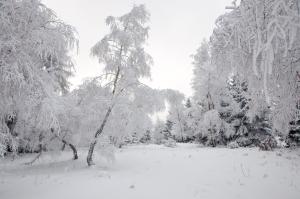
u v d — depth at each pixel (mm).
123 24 15023
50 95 8195
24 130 14961
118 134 15070
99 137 13906
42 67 8758
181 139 49000
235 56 6648
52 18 8398
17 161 18250
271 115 9125
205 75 28984
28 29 7773
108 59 14617
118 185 9711
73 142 16297
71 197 8297
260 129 27328
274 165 11914
